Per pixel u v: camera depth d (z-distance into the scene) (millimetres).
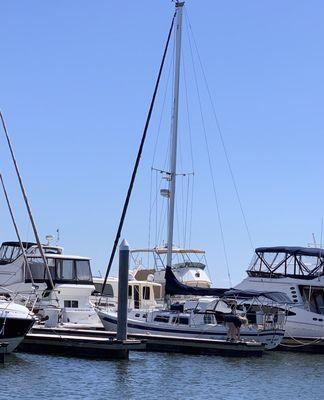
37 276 45906
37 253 46688
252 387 30844
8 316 32906
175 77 47688
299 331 44094
